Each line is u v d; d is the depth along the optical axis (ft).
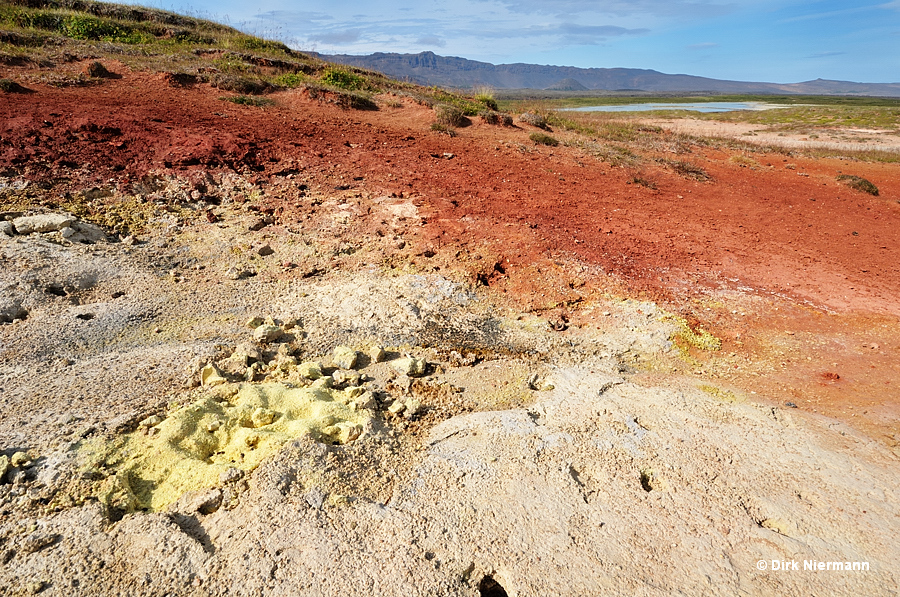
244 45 57.72
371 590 8.68
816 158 55.77
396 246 22.84
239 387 13.23
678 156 48.16
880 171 50.49
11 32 43.21
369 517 9.98
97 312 16.52
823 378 16.12
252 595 8.46
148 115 32.58
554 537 9.91
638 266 23.22
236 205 25.52
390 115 46.01
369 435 11.96
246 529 9.48
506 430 12.63
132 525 9.32
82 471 10.22
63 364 13.83
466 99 61.36
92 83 37.91
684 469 11.76
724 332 18.71
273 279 20.12
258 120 36.63
